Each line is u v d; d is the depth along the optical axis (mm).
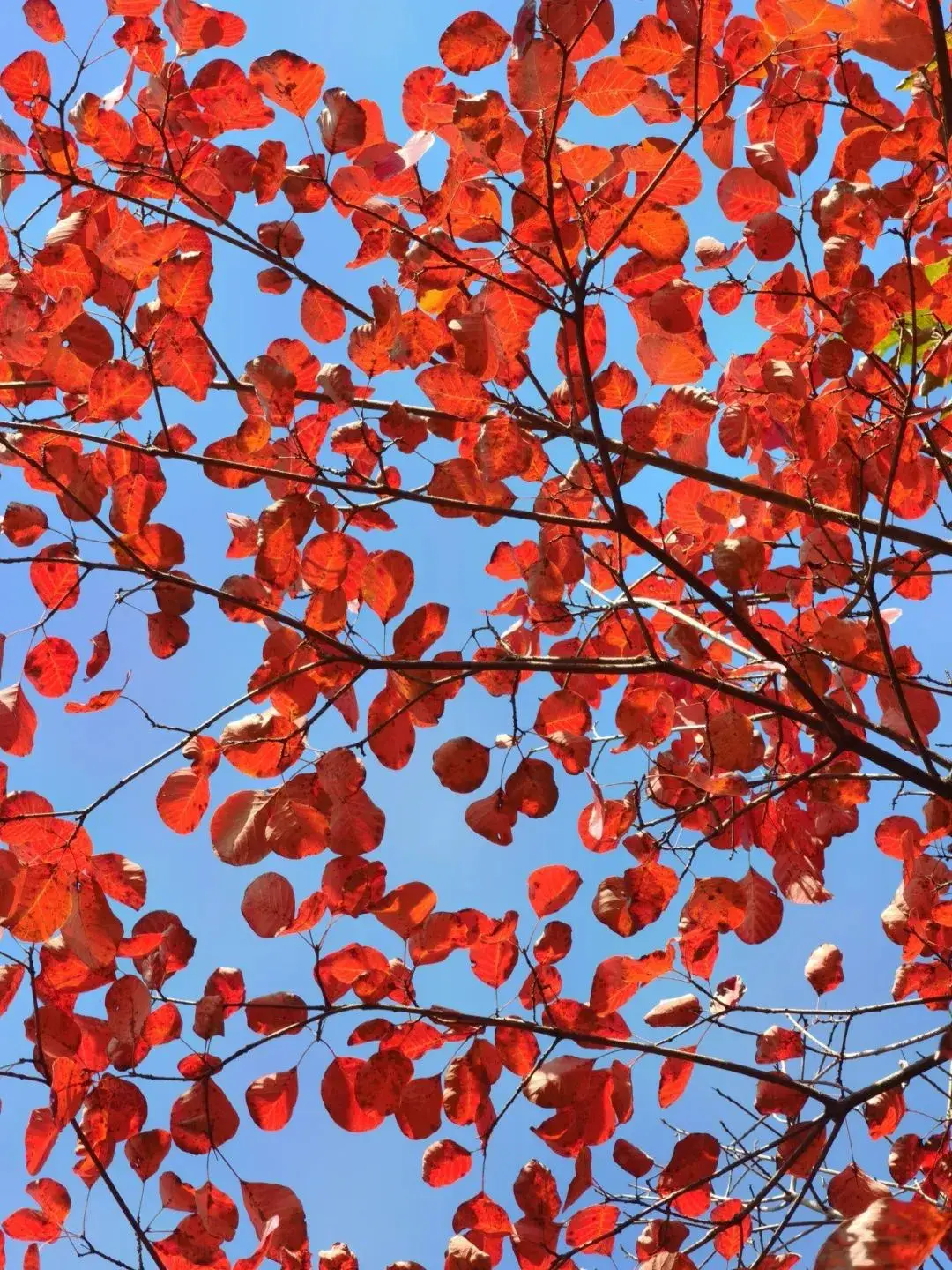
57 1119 3240
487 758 3281
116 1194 3211
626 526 3193
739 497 3471
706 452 3328
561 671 3227
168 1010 3295
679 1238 3348
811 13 3139
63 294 3209
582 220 3158
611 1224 3332
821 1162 3260
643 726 3326
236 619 3338
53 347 3229
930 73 3336
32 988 3244
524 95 3131
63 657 3312
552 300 3230
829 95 3324
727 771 3268
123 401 3238
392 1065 3301
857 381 3395
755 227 3297
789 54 3244
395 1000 3309
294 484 3371
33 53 3283
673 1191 3365
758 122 3340
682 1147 3363
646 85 3207
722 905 3316
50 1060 3254
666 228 3193
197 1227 3268
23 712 3309
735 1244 3365
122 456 3295
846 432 3340
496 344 3188
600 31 3141
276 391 3227
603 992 3320
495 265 3271
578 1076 3297
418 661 3213
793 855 3430
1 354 3279
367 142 3283
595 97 3143
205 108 3324
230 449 3369
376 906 3277
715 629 3574
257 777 3281
